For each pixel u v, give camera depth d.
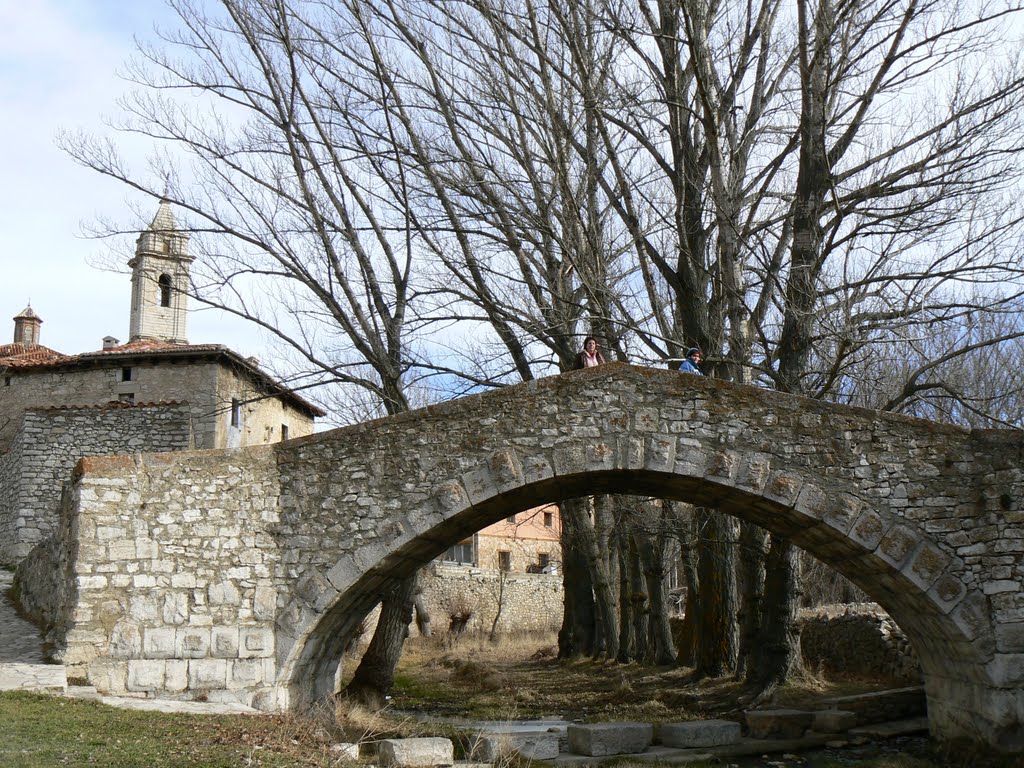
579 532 25.73
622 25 18.89
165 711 11.79
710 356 18.69
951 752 13.52
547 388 13.71
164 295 35.84
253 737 11.04
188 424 26.58
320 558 13.55
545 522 53.53
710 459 13.34
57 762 8.96
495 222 20.48
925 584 12.95
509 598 43.94
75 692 12.02
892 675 19.23
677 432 13.45
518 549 51.03
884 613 20.73
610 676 23.92
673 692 19.23
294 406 36.66
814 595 32.44
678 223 19.14
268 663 13.30
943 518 13.13
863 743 15.07
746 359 18.80
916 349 16.14
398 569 14.78
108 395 30.45
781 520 14.18
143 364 30.41
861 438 13.38
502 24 19.86
